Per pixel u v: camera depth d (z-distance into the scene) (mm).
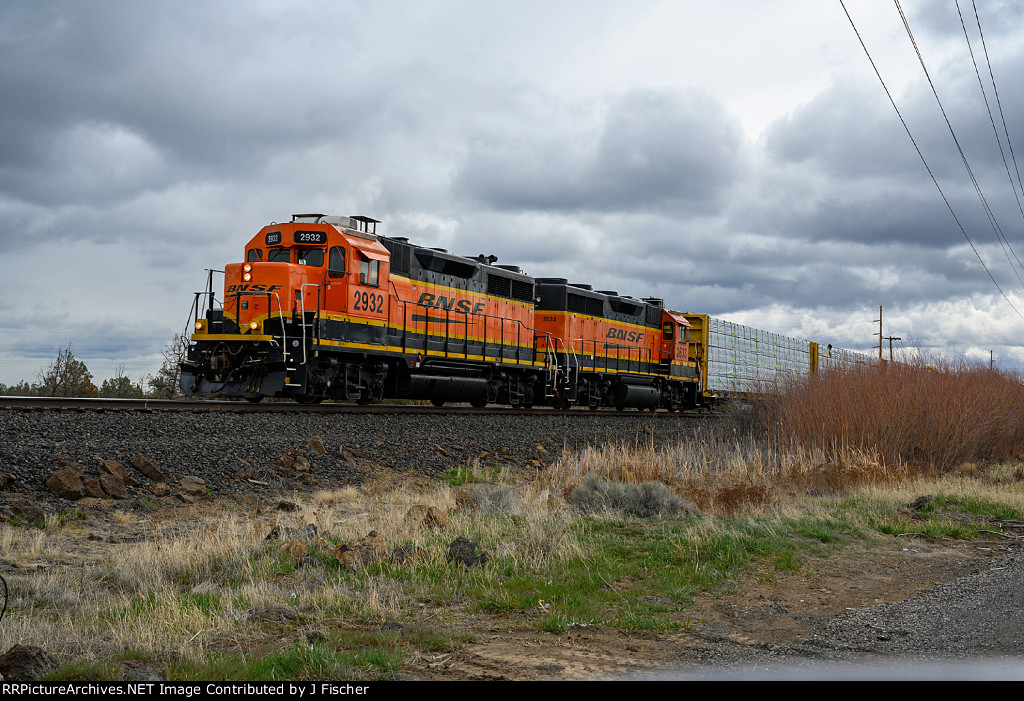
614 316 32406
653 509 12914
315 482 14422
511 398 27812
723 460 20641
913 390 21750
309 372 19859
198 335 19859
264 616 6930
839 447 20344
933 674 5652
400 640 6414
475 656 6070
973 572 9867
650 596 8141
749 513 13438
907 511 14055
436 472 17250
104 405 16875
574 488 14055
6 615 6711
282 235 20516
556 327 29516
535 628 6879
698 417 33312
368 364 21734
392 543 9680
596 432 24344
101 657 5805
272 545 9398
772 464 18578
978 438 22000
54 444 12453
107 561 8953
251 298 19438
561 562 9156
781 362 48469
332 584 7992
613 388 32719
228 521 11094
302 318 18984
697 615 7535
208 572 8531
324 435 17000
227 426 15750
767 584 8883
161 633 6320
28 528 10070
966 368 24672
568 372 29203
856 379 22531
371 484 14852
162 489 12180
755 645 6535
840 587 8883
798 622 7352
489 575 8383
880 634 6867
